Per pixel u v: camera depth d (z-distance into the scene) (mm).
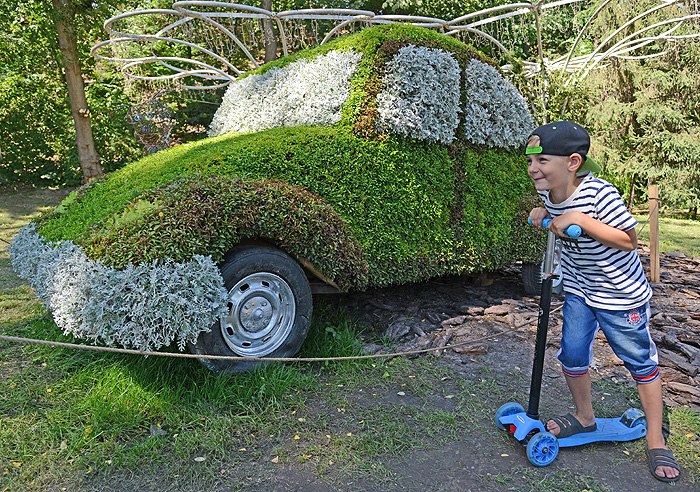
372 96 3969
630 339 2463
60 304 2844
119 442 2676
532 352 3934
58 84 13891
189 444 2631
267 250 3307
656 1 11477
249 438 2732
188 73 9734
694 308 4875
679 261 7219
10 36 12953
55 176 13523
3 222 9312
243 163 3602
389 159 4031
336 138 3912
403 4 14250
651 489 2383
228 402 3049
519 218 4992
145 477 2414
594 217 2326
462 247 4609
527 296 5379
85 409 2943
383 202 4031
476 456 2613
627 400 3223
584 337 2545
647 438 2572
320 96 4254
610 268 2396
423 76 4082
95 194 4184
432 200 4297
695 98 12102
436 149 4297
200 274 2877
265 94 5051
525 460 2584
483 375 3545
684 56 11867
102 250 2883
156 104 12312
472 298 5184
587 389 2668
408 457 2598
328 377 3463
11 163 13289
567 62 8172
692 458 2613
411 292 5234
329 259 3479
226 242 3090
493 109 4691
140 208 3176
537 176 2373
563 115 8406
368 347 3910
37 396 3148
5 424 2818
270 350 3383
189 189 3146
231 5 6871
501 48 8438
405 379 3463
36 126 13641
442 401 3184
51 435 2693
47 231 3836
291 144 3789
